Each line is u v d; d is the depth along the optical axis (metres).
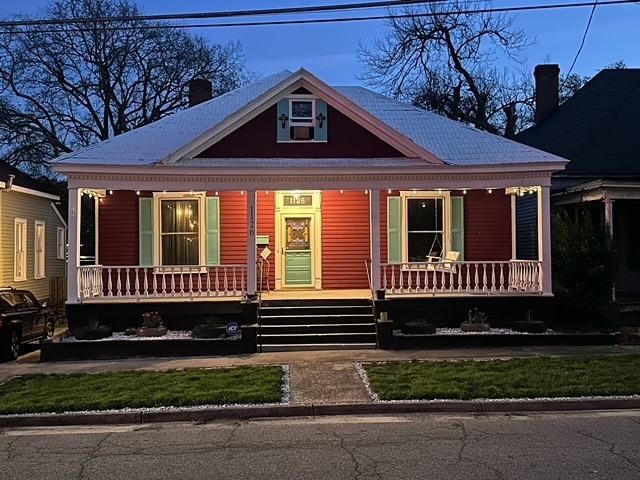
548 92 23.80
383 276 15.22
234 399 8.52
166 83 35.62
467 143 16.34
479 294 14.19
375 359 11.34
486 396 8.56
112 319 13.76
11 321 12.34
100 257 16.03
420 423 7.72
